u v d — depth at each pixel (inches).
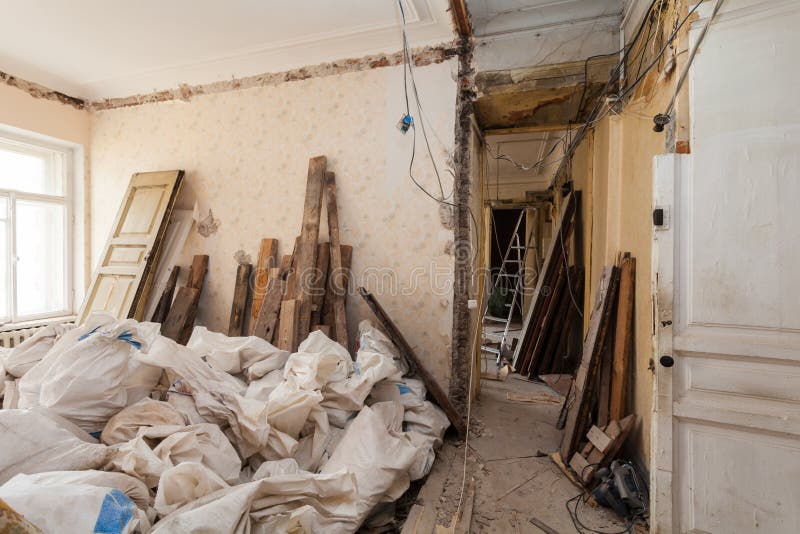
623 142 95.1
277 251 121.0
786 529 52.7
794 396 52.3
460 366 105.1
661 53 63.9
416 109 107.3
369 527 63.0
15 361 75.3
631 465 74.9
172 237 129.9
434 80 105.7
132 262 126.4
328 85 115.3
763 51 53.5
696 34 56.8
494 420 109.0
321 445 66.9
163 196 128.4
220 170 127.9
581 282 152.1
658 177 59.6
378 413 73.6
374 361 81.6
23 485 35.2
